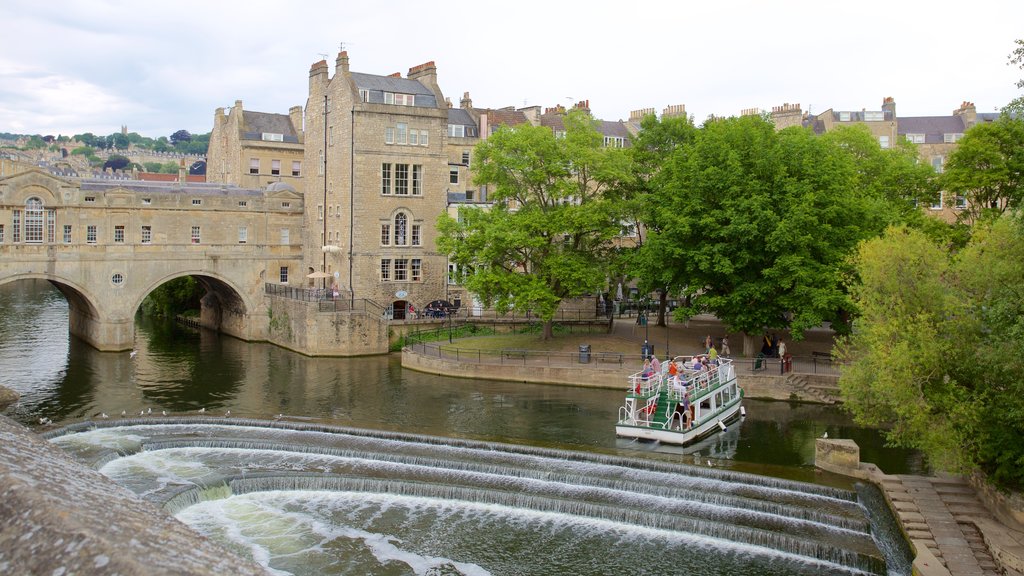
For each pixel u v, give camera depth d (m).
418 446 36.31
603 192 59.19
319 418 41.12
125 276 63.19
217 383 50.81
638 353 53.69
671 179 53.47
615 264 56.41
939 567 23.23
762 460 34.31
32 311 95.19
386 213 68.44
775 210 47.69
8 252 57.75
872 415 31.61
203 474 31.94
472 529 28.31
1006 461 25.95
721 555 26.36
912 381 27.84
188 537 8.07
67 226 63.34
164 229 68.44
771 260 48.03
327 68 72.62
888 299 30.11
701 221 47.84
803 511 28.33
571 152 55.69
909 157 63.44
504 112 89.12
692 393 38.56
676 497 30.38
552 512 29.64
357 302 66.88
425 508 30.09
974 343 27.66
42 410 42.62
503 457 34.84
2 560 7.04
